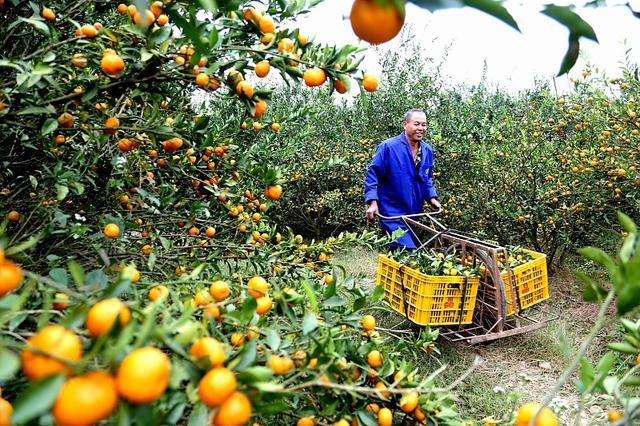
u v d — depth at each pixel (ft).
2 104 4.93
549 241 18.80
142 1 2.02
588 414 8.77
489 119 22.77
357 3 1.98
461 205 20.10
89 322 2.48
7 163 5.94
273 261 7.26
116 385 2.12
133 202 7.71
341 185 24.93
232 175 8.07
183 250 7.85
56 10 6.06
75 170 5.82
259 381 2.72
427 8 1.55
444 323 10.87
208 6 2.87
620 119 13.99
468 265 11.35
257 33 5.01
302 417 4.18
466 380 10.44
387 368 4.53
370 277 17.58
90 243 6.12
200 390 2.63
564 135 18.39
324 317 4.72
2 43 5.18
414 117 14.57
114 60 4.30
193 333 2.81
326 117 25.85
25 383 3.39
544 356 11.60
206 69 4.61
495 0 1.45
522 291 11.68
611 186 15.11
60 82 5.66
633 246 2.83
